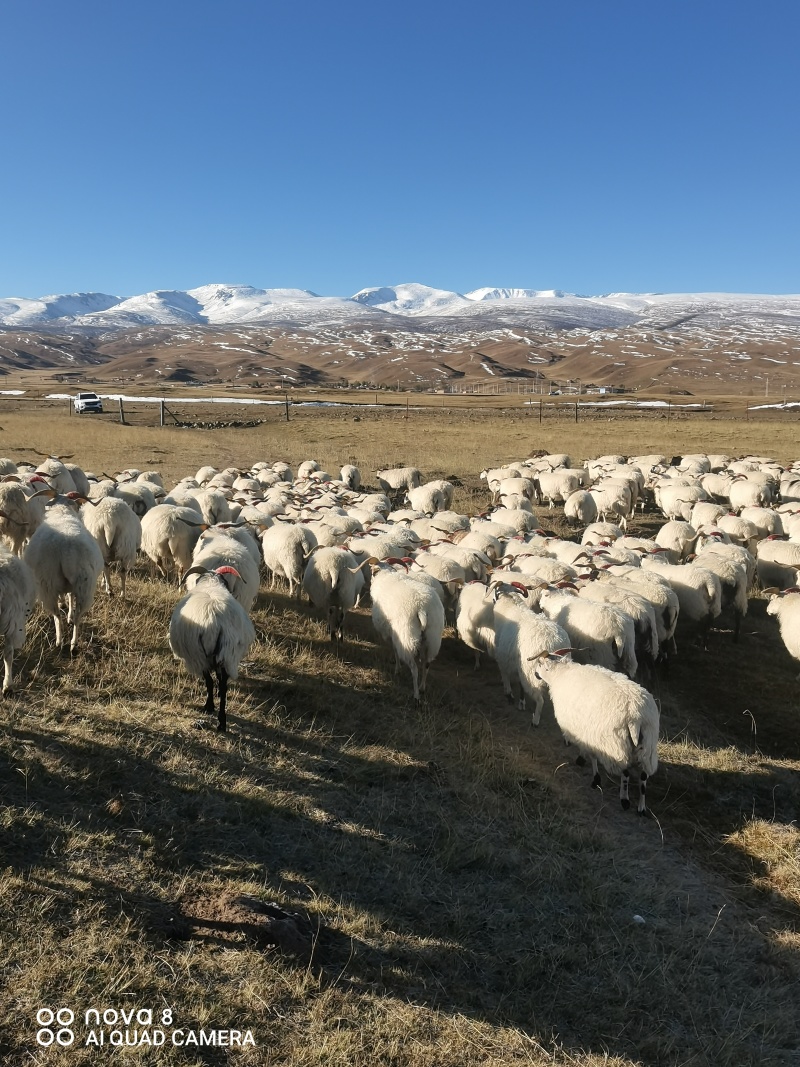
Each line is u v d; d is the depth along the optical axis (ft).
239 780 11.05
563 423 82.28
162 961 8.13
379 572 16.67
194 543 19.10
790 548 22.62
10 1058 6.89
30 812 9.55
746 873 11.15
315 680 14.98
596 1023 8.38
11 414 81.20
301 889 9.48
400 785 11.91
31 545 13.94
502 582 16.49
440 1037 7.91
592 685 12.32
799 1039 8.51
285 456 52.95
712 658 18.90
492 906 9.78
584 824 11.76
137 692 13.11
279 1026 7.75
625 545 24.47
